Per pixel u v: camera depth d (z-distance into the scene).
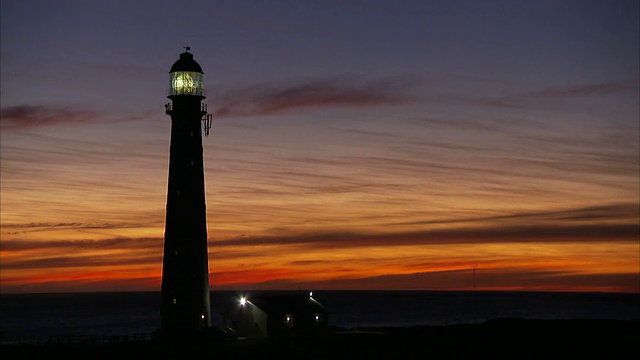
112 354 83.44
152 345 86.94
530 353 89.19
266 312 99.25
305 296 107.31
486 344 96.81
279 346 87.94
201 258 89.06
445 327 122.06
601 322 129.00
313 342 92.56
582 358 85.88
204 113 90.62
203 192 89.94
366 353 86.25
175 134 89.75
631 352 90.81
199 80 90.56
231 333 98.56
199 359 79.75
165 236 89.38
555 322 128.62
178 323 88.38
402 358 83.75
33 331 186.00
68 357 82.44
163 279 89.19
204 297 89.31
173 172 89.25
